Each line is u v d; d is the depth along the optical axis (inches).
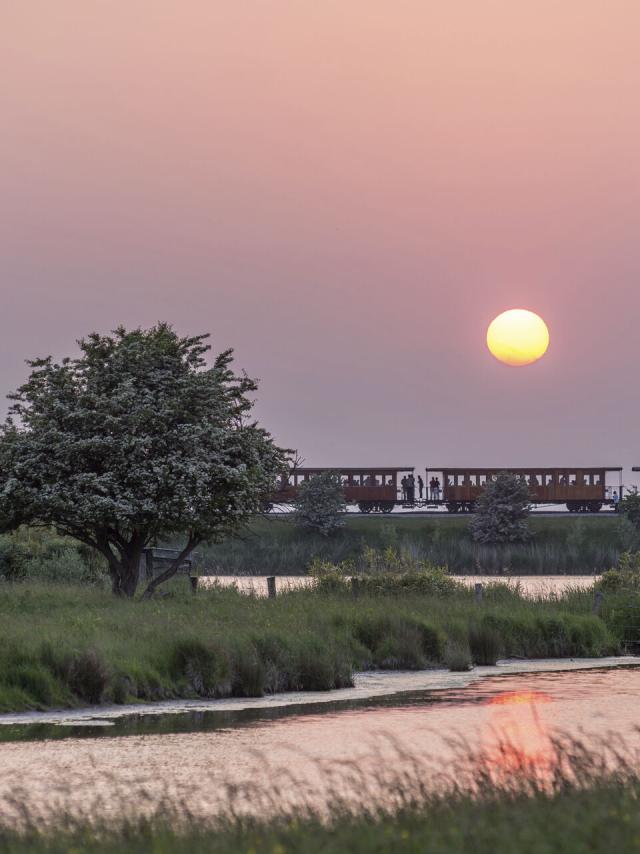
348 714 1024.9
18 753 825.5
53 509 1788.9
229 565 4857.3
